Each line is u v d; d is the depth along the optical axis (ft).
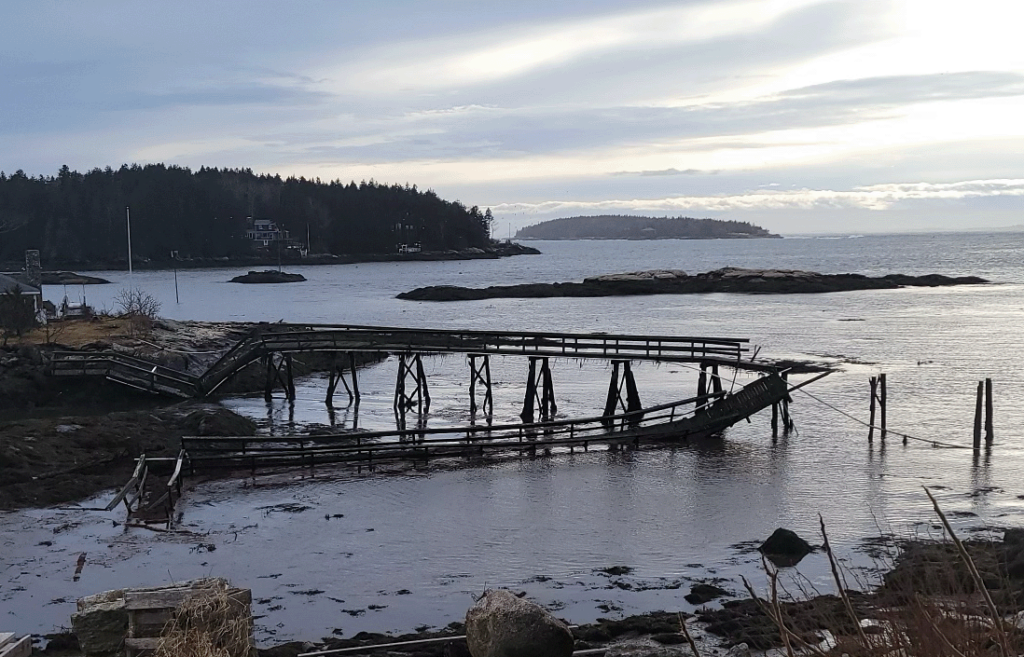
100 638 37.73
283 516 82.53
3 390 136.36
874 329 239.50
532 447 107.14
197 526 79.30
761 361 177.17
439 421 130.41
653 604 60.95
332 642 53.88
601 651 49.03
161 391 140.87
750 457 104.27
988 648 19.65
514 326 261.65
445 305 346.74
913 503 84.17
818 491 89.20
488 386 140.36
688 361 127.44
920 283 407.44
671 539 75.20
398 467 100.27
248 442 99.60
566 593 63.31
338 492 90.43
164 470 95.86
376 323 273.75
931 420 123.65
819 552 70.44
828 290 391.65
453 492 90.63
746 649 45.73
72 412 132.77
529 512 83.61
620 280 399.85
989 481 91.61
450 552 72.64
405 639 54.39
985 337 218.18
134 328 183.01
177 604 36.50
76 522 79.61
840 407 133.80
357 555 72.08
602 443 112.27
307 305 349.61
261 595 63.57
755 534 75.97
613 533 77.10
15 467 91.50
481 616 37.14
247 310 325.21
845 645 19.38
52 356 146.51
